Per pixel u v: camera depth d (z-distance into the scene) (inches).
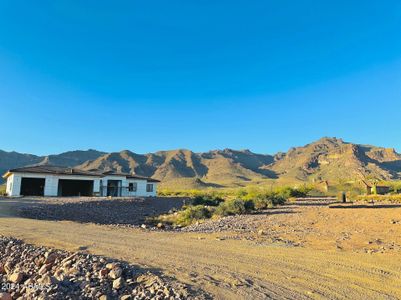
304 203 1309.1
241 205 935.7
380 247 394.0
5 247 406.3
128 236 482.9
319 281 261.9
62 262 327.6
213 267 301.4
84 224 647.1
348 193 1999.3
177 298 225.1
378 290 241.3
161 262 317.7
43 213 872.9
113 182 1877.5
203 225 685.9
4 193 1697.8
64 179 1664.6
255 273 283.3
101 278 273.9
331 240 447.5
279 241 444.8
